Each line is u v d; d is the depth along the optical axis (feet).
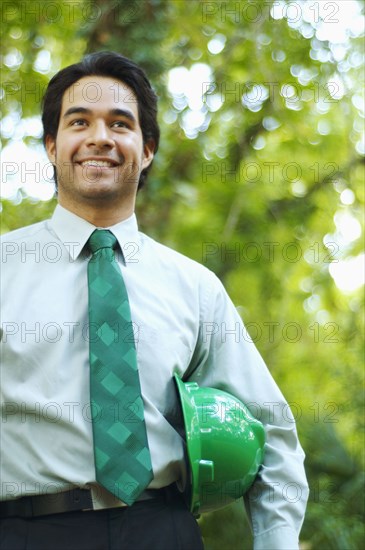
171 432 8.27
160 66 21.07
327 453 22.84
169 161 23.93
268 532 8.64
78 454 7.85
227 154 25.91
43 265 8.62
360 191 26.43
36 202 25.04
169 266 9.05
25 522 7.84
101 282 8.39
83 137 8.76
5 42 23.52
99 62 9.03
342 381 25.21
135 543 7.89
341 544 21.61
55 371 8.07
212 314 9.07
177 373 8.61
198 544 8.24
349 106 25.31
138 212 22.72
